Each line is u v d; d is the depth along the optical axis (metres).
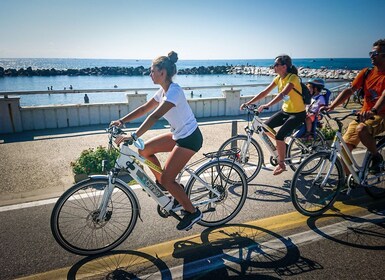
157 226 3.51
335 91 12.63
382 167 3.93
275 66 4.40
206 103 9.73
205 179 3.87
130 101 8.75
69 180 4.82
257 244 3.14
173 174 2.96
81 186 2.84
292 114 4.42
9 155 5.96
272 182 4.75
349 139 3.94
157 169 3.08
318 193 4.33
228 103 10.02
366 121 3.71
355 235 3.29
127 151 2.90
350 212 3.81
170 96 2.74
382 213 3.79
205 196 3.48
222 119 9.52
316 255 2.95
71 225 3.49
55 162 5.60
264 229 3.43
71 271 2.74
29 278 2.65
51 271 2.74
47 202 4.07
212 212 3.79
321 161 3.79
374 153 3.79
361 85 3.88
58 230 2.82
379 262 2.84
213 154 3.43
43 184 4.67
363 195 4.30
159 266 2.82
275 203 4.06
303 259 2.89
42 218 3.66
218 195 3.46
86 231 3.38
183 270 2.76
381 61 3.55
